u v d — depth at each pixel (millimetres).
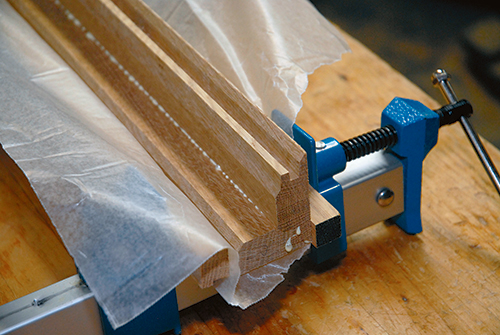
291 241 712
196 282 777
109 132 854
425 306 856
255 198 707
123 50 920
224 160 751
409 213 952
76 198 703
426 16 1867
